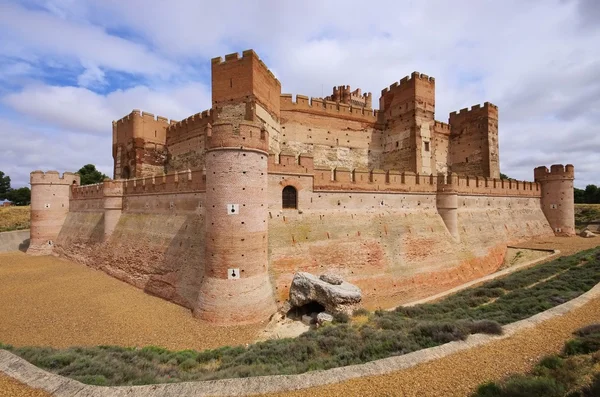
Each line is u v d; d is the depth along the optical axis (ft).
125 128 147.02
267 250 75.77
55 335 59.67
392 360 35.63
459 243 108.37
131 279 95.35
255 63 96.78
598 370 29.76
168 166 145.59
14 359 38.34
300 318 67.00
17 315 69.31
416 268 94.43
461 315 57.41
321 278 70.64
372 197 97.40
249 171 70.08
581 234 154.40
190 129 132.05
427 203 107.76
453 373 32.60
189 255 81.51
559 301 54.39
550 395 26.76
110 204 117.08
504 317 50.34
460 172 163.22
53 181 155.02
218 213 68.54
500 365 33.60
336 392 30.50
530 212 149.18
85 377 35.83
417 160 130.82
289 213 84.33
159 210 100.63
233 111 96.63
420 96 134.31
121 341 57.47
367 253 89.51
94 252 120.47
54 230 154.30
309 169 88.22
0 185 348.59
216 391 31.42
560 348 36.50
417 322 53.47
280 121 122.52
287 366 40.55
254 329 62.49
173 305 76.38
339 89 208.33
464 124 162.30
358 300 64.03
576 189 304.30
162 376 39.34
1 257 143.02
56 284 95.04
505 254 124.47
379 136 146.41
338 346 45.80
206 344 56.54
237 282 66.95
